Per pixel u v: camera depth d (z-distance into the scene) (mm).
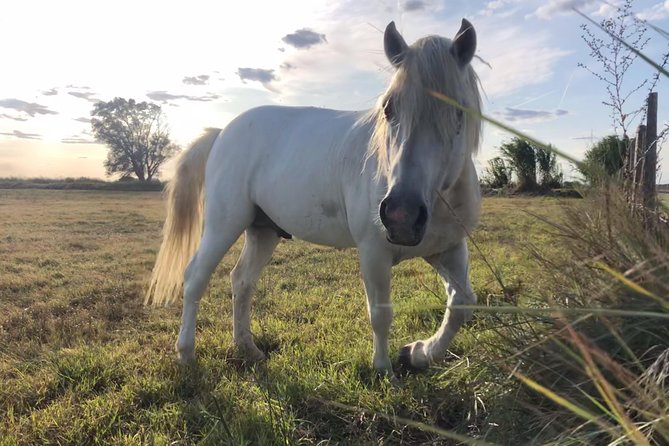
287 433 2051
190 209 3572
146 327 3984
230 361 3137
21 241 9602
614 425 1449
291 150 3018
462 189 2381
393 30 2344
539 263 2064
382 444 2010
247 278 3434
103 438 2217
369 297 2586
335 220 2797
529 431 1679
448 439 1992
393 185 2004
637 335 1617
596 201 2012
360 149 2541
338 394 2432
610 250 1817
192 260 3277
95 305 4625
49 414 2383
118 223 13383
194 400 2510
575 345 1646
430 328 3479
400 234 1955
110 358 3070
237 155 3264
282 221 3105
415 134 2020
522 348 1854
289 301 4512
